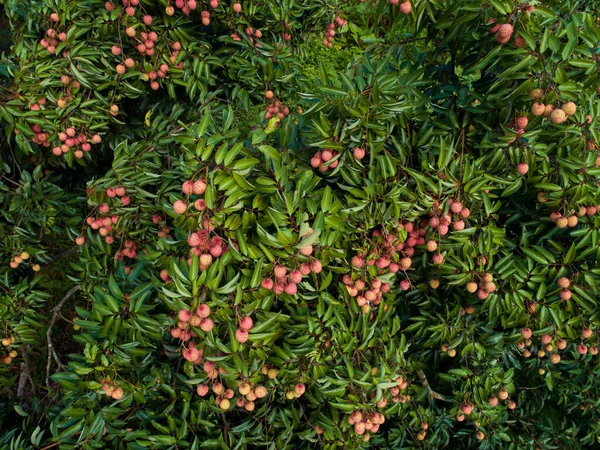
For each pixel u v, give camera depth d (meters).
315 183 1.27
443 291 1.78
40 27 2.14
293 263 1.19
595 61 1.24
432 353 1.94
